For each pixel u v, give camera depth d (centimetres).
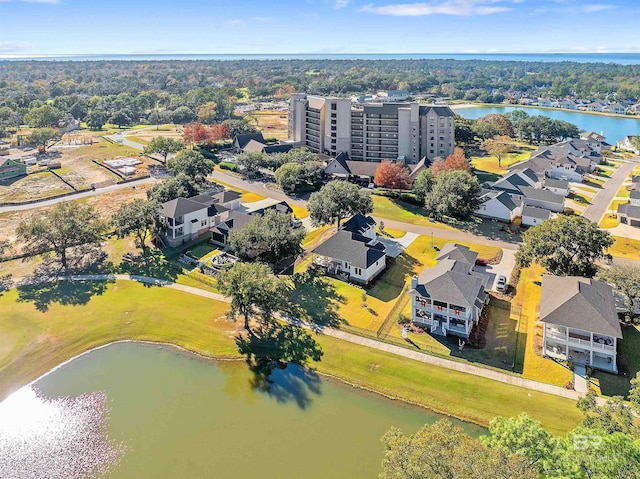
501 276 5891
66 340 4844
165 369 4431
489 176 11538
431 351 4512
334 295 5638
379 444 3478
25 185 10244
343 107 12600
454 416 3772
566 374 4144
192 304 5516
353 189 7462
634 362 4275
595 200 9869
